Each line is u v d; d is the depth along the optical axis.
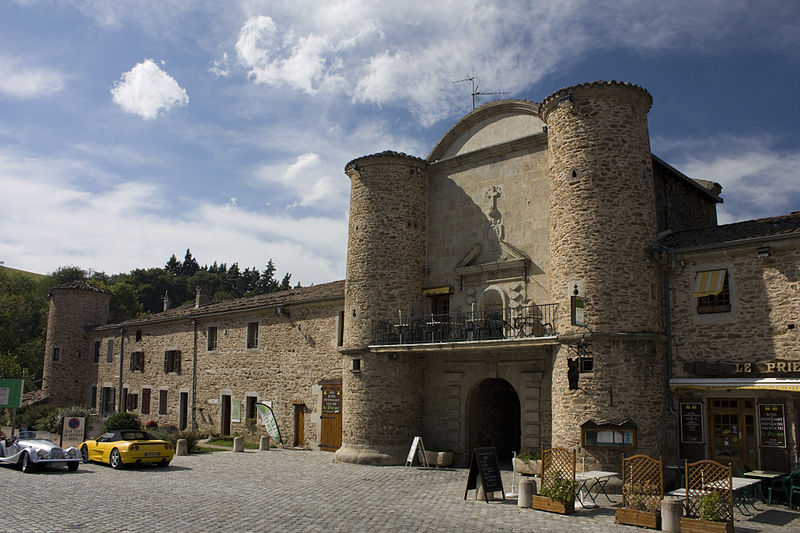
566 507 11.30
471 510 11.55
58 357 38.72
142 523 10.10
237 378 27.42
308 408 23.64
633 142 15.40
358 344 19.42
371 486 14.42
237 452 22.33
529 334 17.02
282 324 25.58
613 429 13.91
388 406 18.84
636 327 14.50
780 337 13.36
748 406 13.68
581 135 15.53
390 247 19.81
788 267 13.45
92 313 40.12
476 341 16.80
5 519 10.30
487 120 19.86
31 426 32.19
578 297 14.72
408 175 20.45
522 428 17.12
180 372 30.86
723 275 14.33
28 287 57.81
